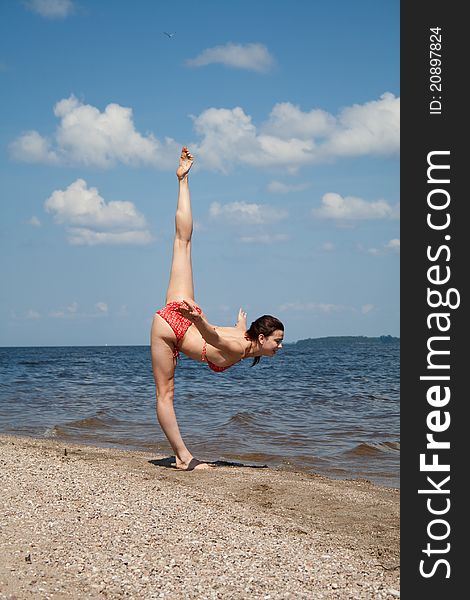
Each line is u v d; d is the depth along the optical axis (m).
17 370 41.94
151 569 5.70
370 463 12.12
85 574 5.51
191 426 16.12
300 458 12.50
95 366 49.38
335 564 6.31
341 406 20.89
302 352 93.50
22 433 14.66
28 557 5.69
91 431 15.06
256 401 22.06
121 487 8.45
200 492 8.73
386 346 151.62
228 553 6.25
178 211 10.41
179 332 10.05
